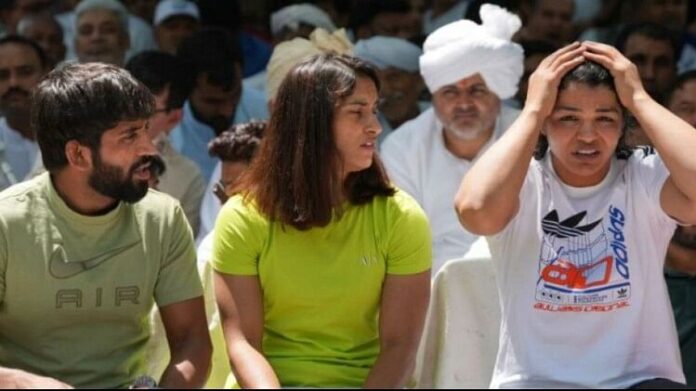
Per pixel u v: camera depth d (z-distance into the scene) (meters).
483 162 10.13
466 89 14.16
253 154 13.13
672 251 12.05
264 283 10.49
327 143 10.32
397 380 10.27
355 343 10.51
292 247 10.44
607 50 10.20
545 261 10.22
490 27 14.34
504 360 10.36
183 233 10.62
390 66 16.81
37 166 14.41
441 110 14.30
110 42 19.02
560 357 10.18
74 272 10.23
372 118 10.43
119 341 10.47
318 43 15.30
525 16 19.11
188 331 10.59
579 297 10.13
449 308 11.68
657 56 16.92
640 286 10.18
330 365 10.39
